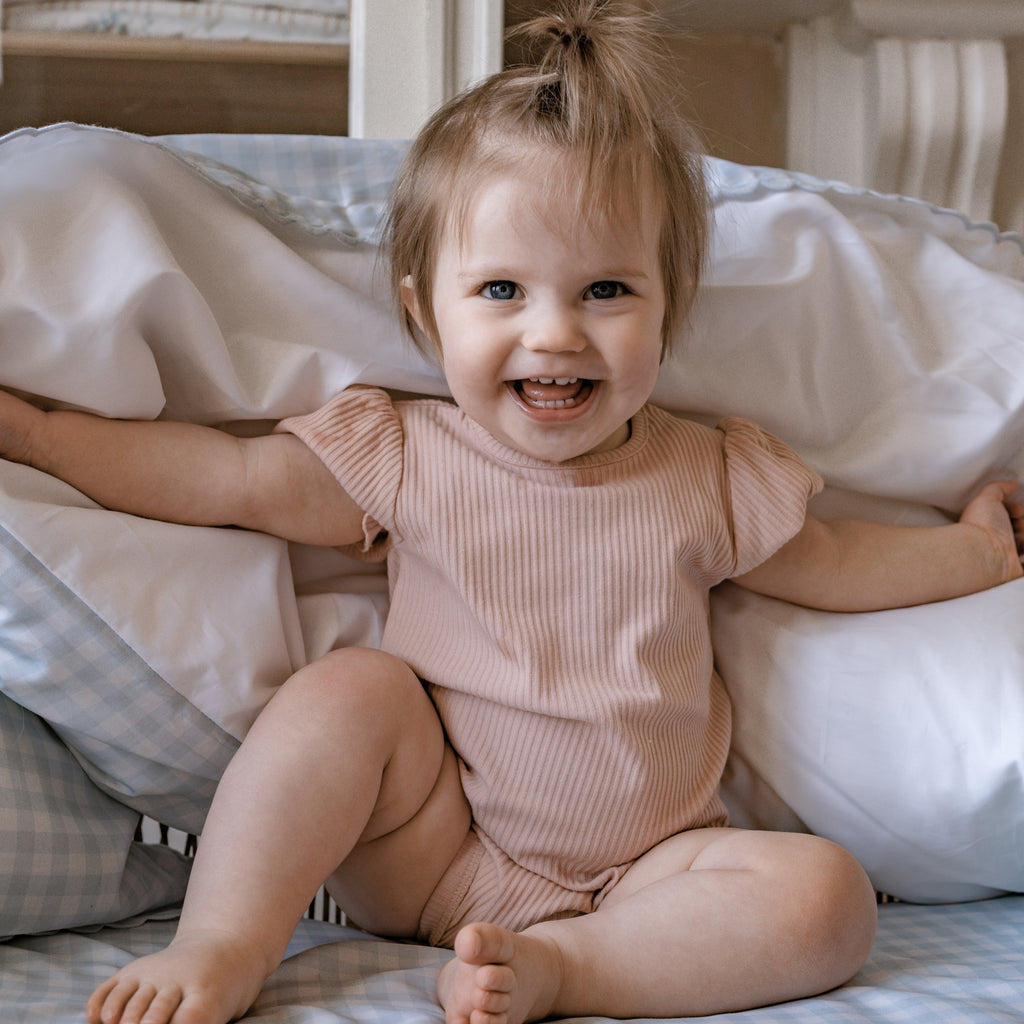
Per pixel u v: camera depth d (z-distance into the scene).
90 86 1.17
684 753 0.82
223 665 0.75
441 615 0.82
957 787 0.79
